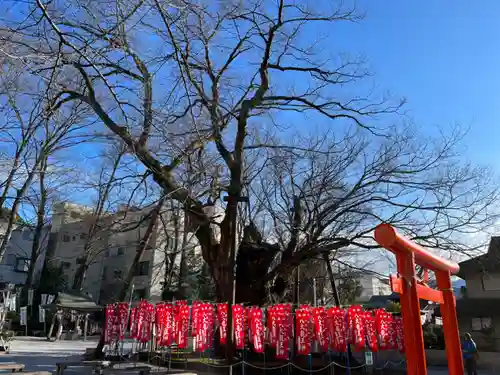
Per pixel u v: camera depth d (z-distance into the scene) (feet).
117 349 61.26
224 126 53.93
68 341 104.12
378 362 59.52
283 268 59.47
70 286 143.95
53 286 131.75
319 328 45.21
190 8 26.96
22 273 152.05
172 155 49.75
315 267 93.76
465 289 100.27
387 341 47.14
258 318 46.29
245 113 56.54
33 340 101.40
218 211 76.74
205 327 46.34
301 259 59.21
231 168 55.36
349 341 45.37
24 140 44.34
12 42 24.59
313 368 52.54
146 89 32.50
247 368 50.44
